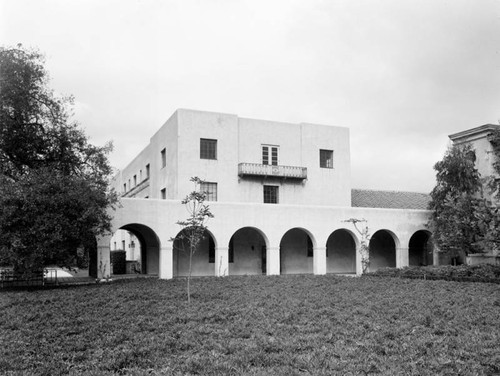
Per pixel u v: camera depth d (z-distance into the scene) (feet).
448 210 88.63
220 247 84.94
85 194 63.67
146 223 80.33
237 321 35.70
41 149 76.43
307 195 105.81
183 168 95.25
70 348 27.66
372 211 97.04
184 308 42.39
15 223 59.67
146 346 27.84
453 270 73.00
